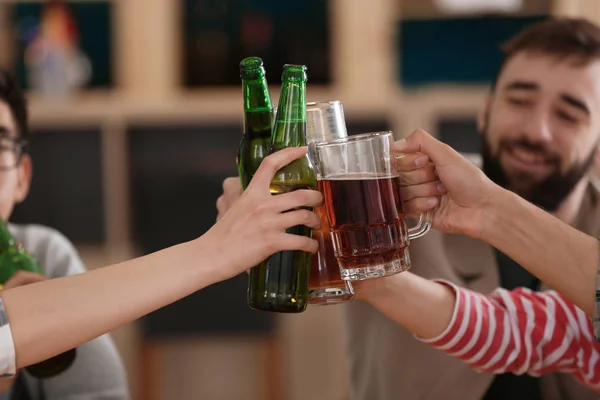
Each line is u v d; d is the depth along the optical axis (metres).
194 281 1.31
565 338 1.61
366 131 3.48
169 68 3.90
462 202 1.49
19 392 1.78
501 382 1.79
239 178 1.52
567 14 3.81
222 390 3.44
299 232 1.38
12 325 1.29
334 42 3.91
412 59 4.20
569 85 1.76
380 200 1.38
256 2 3.98
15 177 1.78
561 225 1.48
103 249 3.49
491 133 1.83
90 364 1.81
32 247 1.92
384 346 1.86
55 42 3.82
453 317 1.60
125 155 3.49
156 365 3.42
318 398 3.38
